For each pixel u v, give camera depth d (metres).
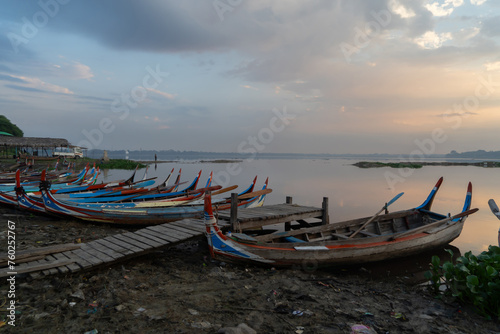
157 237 7.95
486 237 11.98
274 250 7.32
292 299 5.88
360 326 4.94
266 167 64.44
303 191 25.64
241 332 4.35
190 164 72.94
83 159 55.09
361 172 50.69
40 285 5.59
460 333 4.96
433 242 9.59
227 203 13.19
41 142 40.44
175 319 4.82
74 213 11.12
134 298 5.47
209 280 6.62
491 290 5.58
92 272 6.46
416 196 23.25
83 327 4.45
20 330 4.29
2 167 30.30
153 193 15.87
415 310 5.77
